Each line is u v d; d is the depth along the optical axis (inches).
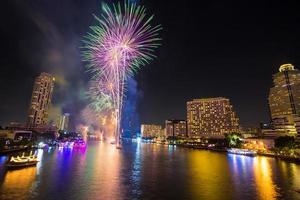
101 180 2234.3
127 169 3009.4
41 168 2783.0
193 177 2566.4
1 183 1951.3
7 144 4886.8
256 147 7436.0
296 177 2650.1
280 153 5644.7
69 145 7534.5
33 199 1576.0
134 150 7372.1
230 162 4338.1
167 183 2210.9
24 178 2172.7
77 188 1898.4
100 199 1636.3
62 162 3432.6
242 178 2556.6
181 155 5841.5
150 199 1681.8
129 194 1788.9
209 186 2117.4
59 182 2074.3
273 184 2239.2
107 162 3659.0
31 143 6107.3
